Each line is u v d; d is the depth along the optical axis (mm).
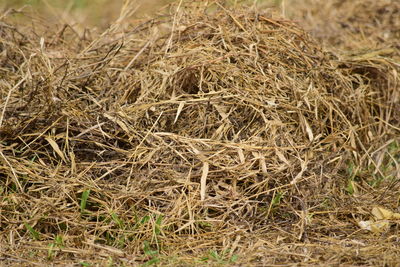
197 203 6066
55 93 6941
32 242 5844
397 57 8664
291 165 6352
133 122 6754
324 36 9250
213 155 6309
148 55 7715
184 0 8180
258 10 7895
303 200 6277
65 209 6070
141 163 6395
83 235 5879
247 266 5387
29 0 9398
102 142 6633
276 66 7266
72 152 6398
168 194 6207
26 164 6410
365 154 7234
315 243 5895
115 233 5973
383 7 9789
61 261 5574
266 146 6520
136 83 7305
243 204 6211
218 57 7219
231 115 6855
